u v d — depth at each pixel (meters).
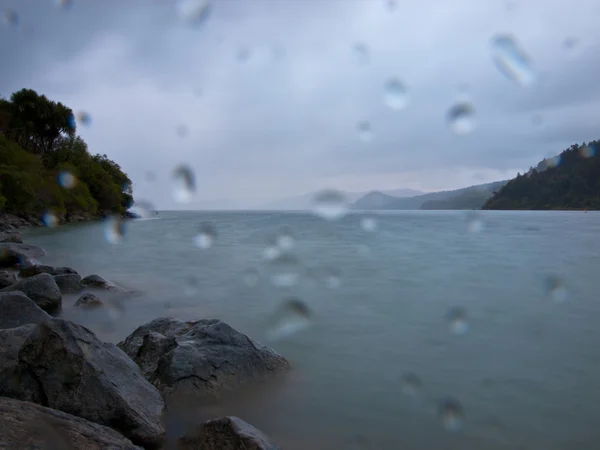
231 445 1.67
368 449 1.84
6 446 1.41
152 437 1.93
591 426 2.00
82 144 34.91
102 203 35.44
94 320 4.11
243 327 3.80
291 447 1.87
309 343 3.31
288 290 5.50
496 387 2.46
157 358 2.64
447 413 2.15
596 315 4.09
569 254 9.26
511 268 7.27
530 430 1.97
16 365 2.07
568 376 2.60
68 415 1.77
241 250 10.77
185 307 4.61
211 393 2.34
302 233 16.88
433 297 4.98
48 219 24.83
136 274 7.02
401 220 29.91
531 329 3.64
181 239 14.52
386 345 3.25
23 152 25.34
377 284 5.86
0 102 31.44
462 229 19.02
